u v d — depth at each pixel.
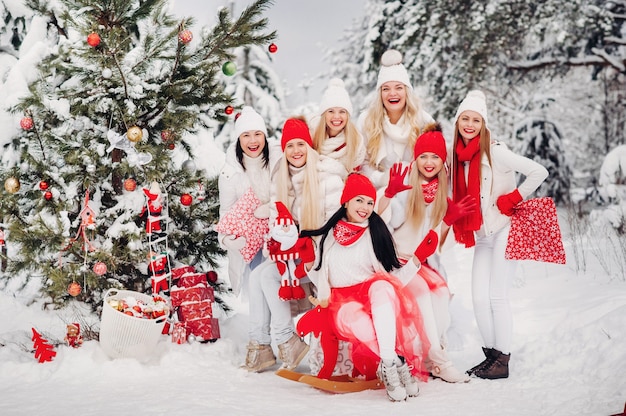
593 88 22.27
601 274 7.10
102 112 5.70
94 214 5.45
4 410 3.96
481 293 4.71
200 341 5.48
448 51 17.00
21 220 5.58
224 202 5.36
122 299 5.25
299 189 5.02
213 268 6.30
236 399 4.19
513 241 4.67
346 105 5.10
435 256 4.85
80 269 5.47
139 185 5.91
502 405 3.95
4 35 7.92
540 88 18.80
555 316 5.68
